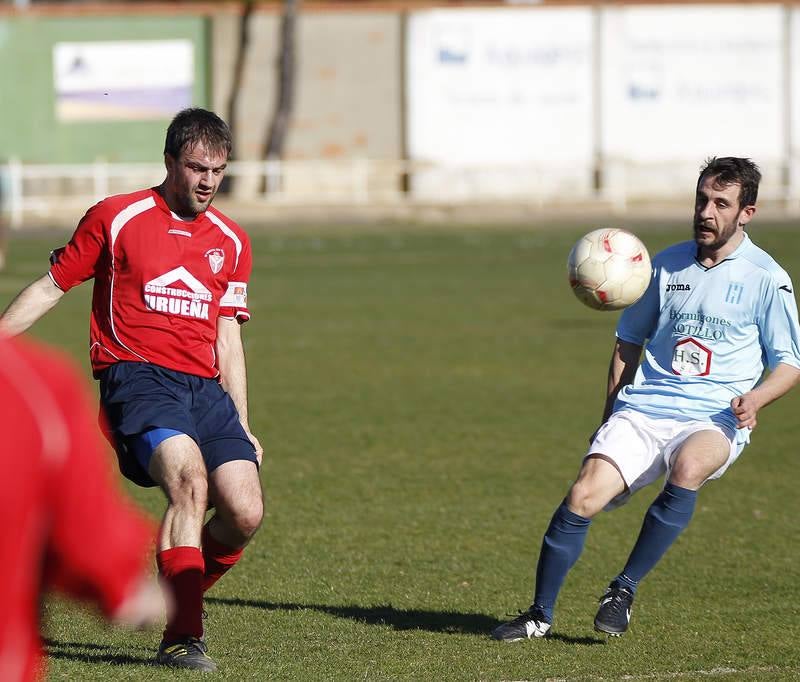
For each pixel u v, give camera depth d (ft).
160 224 65.31
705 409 69.00
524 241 375.25
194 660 60.54
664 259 72.23
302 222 449.89
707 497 106.63
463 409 144.15
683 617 73.97
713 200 68.95
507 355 182.70
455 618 73.92
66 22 511.81
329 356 182.19
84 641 67.05
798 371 68.13
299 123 534.78
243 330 208.54
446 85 533.96
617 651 66.85
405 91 533.14
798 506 103.35
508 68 535.19
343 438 128.57
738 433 69.05
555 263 313.94
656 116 543.80
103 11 513.45
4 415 26.30
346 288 267.39
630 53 538.47
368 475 112.78
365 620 73.20
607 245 71.31
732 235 70.13
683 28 539.70
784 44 545.85
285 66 516.73
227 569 67.21
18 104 513.04
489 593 79.36
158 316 65.16
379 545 90.53
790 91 548.31
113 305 65.46
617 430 69.00
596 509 67.92
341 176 529.45
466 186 538.47
